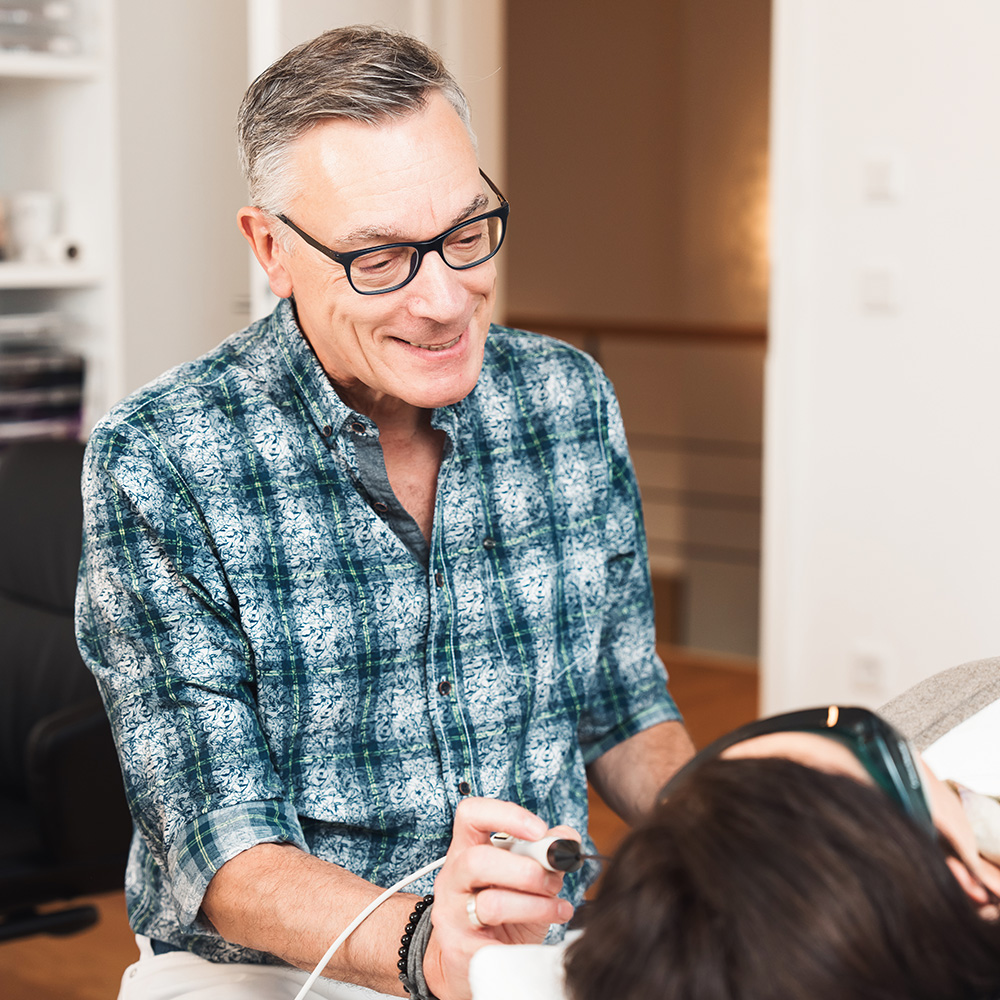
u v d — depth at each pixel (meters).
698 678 4.35
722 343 5.23
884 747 0.58
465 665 1.20
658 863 0.53
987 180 2.73
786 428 3.04
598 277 5.74
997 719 0.94
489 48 3.17
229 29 3.16
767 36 5.15
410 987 0.89
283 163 1.04
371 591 1.16
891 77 2.82
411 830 1.18
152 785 1.08
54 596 2.06
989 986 0.53
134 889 1.21
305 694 1.14
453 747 1.19
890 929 0.51
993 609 2.83
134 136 3.03
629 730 1.32
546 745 1.24
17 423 2.79
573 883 1.24
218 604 1.10
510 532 1.24
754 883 0.51
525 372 1.29
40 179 3.00
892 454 2.93
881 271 2.88
